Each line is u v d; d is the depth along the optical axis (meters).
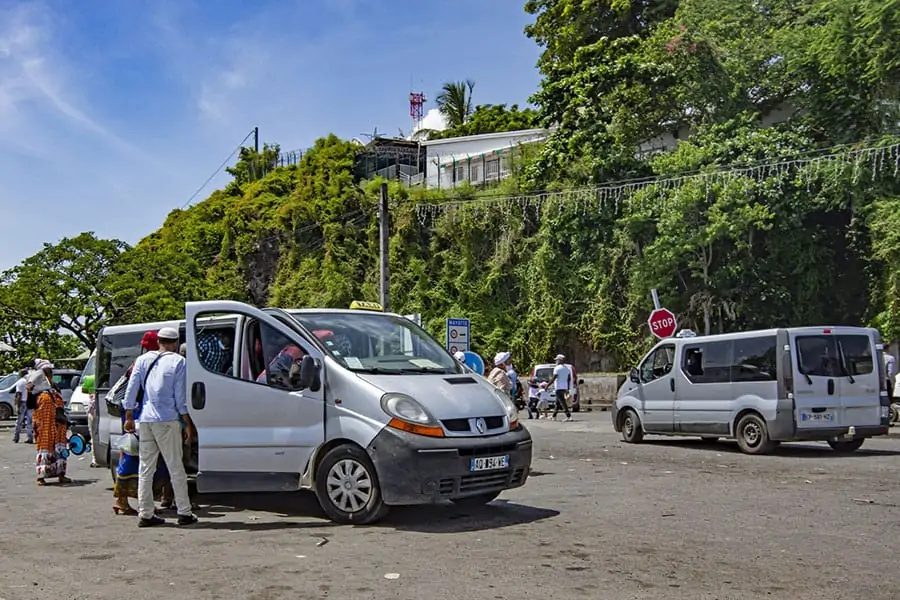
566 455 14.62
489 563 6.29
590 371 38.12
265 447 8.22
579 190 35.53
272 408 8.23
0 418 32.38
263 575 6.02
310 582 5.79
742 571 6.02
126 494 8.98
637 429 16.89
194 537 7.56
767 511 8.52
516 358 40.66
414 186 50.03
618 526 7.77
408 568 6.16
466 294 43.00
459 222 43.81
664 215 30.67
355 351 8.59
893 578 5.82
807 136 31.19
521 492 10.02
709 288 31.55
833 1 28.56
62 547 7.23
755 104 33.66
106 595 5.54
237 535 7.60
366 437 7.74
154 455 8.27
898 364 28.97
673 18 35.50
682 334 16.72
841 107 30.70
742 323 32.16
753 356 14.52
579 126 35.88
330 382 8.10
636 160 35.34
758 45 32.62
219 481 8.31
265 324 8.56
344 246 47.34
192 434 8.55
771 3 34.06
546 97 36.75
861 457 13.73
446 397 7.98
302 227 49.47
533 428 21.83
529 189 39.88
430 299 44.12
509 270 42.34
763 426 14.17
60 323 35.12
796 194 29.47
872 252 29.48
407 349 8.96
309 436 8.09
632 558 6.44
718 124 31.97
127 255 37.59
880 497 9.38
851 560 6.36
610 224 36.31
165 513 9.05
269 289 50.16
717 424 15.05
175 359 8.30
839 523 7.84
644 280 32.31
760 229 30.45
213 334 8.66
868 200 28.00
